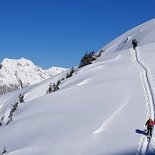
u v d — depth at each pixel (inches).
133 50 3297.2
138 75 2356.1
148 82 2156.7
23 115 2266.2
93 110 1844.2
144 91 1980.8
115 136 1456.7
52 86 3228.3
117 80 2303.2
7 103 4475.9
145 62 2738.7
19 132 1940.2
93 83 2402.8
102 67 2839.6
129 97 1909.4
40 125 1907.0
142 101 1811.0
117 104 1833.2
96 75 2632.9
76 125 1699.1
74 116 1843.0
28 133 1859.0
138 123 1531.7
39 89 3784.5
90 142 1469.0
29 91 4013.3
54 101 2233.0
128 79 2288.4
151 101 1795.0
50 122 1882.4
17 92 4918.8
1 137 1947.6
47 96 2381.9
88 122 1688.0
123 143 1363.2
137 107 1731.1
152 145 1289.4
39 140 1673.2
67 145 1503.4
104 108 1818.4
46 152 1482.5
